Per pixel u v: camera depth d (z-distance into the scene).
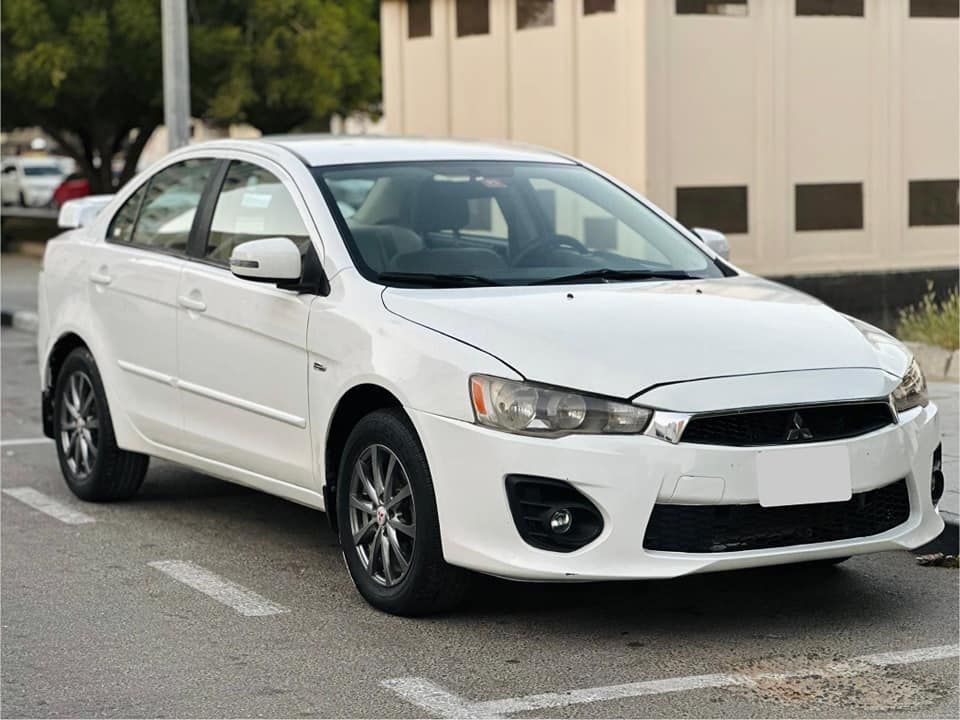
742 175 15.34
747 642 6.04
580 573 5.68
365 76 32.50
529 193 7.65
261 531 8.10
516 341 6.00
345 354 6.55
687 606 6.56
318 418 6.76
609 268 7.26
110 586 7.01
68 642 6.14
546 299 6.48
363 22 33.09
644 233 7.62
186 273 7.82
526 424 5.76
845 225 15.74
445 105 18.02
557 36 16.19
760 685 5.52
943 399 10.59
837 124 15.62
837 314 6.66
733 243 15.37
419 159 7.70
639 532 5.65
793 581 6.97
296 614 6.51
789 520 5.82
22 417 12.07
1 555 7.61
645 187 14.98
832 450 5.82
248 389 7.29
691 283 7.02
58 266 9.07
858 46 15.63
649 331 6.08
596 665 5.76
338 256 6.89
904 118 15.86
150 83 28.83
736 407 5.71
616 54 15.34
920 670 5.68
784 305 6.62
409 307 6.43
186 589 6.95
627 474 5.64
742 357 5.95
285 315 6.98
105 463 8.59
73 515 8.51
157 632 6.27
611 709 5.28
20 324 18.53
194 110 30.33
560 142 16.27
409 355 6.20
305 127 35.19
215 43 28.41
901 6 15.73
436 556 6.12
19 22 27.34
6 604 6.72
